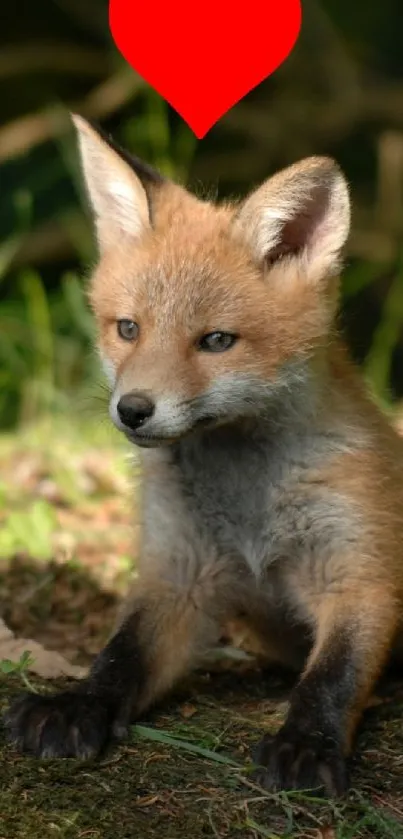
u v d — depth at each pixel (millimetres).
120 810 6535
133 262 8234
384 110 20734
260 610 8781
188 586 8500
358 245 20266
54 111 19547
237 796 6742
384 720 7883
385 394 15562
